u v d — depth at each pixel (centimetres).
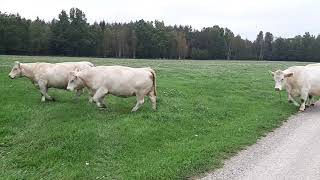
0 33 8562
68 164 1038
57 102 1730
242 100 2083
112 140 1212
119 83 1557
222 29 13088
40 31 9394
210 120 1584
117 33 10469
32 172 993
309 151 1221
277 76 2019
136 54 10812
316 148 1255
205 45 12412
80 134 1227
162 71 3744
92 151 1121
